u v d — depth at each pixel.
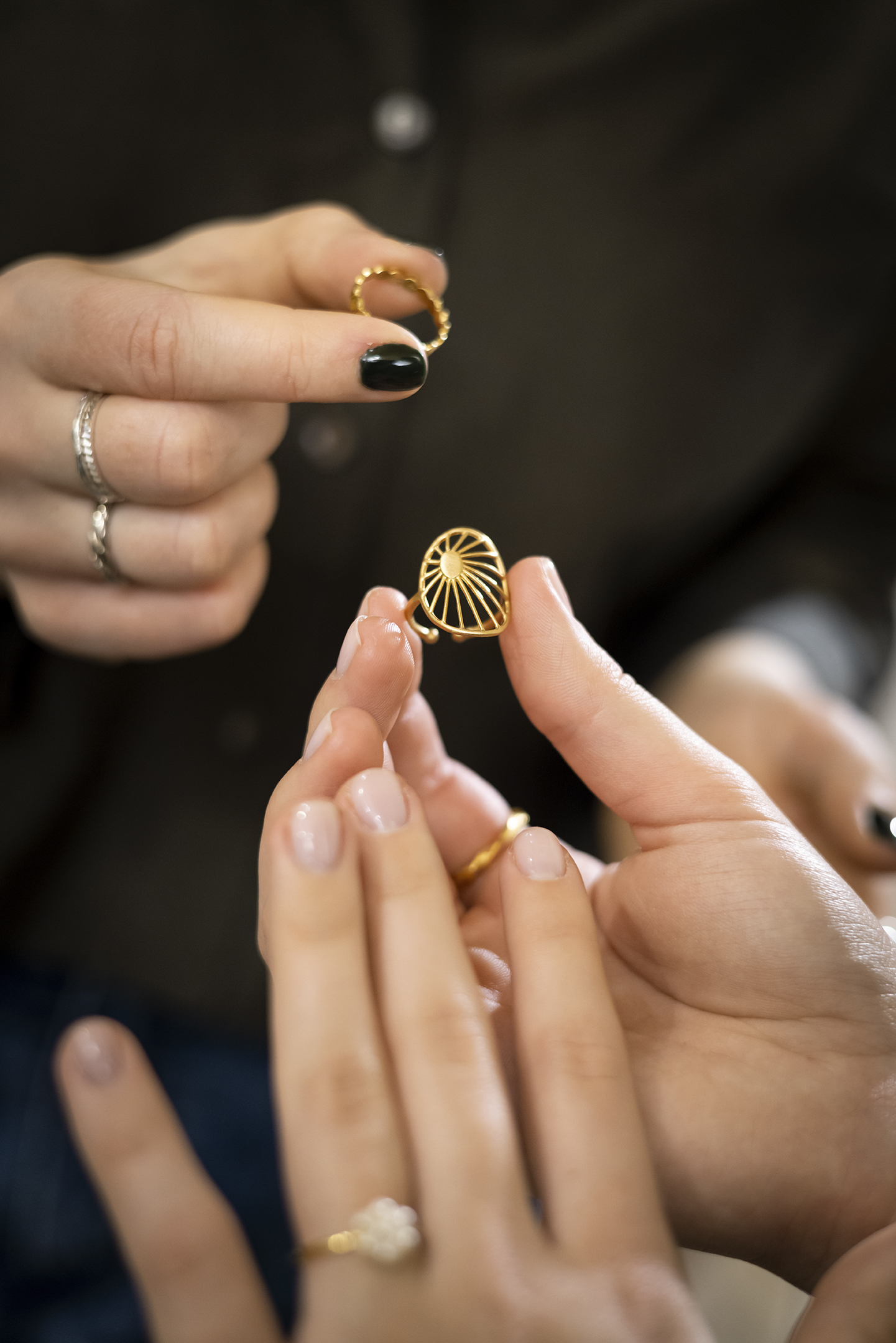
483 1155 0.24
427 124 0.40
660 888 0.27
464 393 0.41
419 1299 0.23
